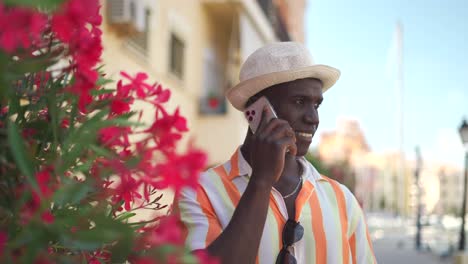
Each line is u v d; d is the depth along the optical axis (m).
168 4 11.84
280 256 1.70
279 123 1.53
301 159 1.91
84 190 0.99
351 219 1.90
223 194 1.75
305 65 1.83
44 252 0.92
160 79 11.38
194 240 1.64
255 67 1.85
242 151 1.83
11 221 0.94
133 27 9.09
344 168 20.50
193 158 0.91
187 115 13.22
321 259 1.76
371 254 1.94
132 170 0.99
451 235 21.44
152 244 0.92
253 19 15.15
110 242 1.04
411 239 22.95
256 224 1.46
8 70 0.92
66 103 1.15
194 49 13.80
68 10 0.88
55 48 1.01
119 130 1.08
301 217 1.76
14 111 1.02
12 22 0.80
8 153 0.97
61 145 1.04
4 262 0.86
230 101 1.95
